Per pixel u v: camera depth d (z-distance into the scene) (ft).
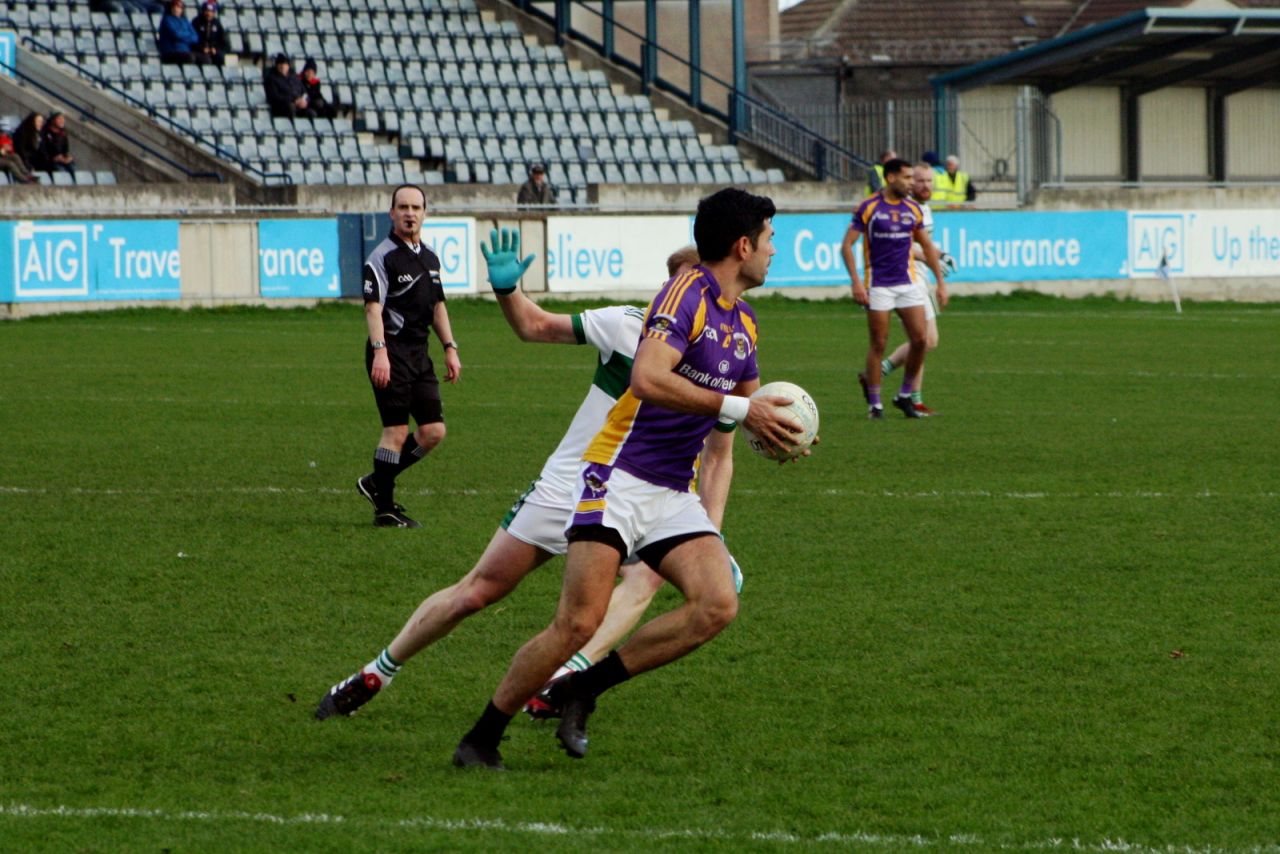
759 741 60.75
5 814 52.60
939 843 50.08
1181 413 158.81
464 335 249.96
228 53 360.28
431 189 316.19
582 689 58.08
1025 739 60.75
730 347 56.65
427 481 120.37
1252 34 360.07
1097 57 379.96
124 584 86.38
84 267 257.14
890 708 64.75
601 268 296.30
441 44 383.04
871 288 155.12
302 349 219.82
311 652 73.51
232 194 295.48
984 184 387.96
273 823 51.83
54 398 167.73
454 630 77.71
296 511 107.86
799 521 103.76
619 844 49.90
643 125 380.17
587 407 60.44
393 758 59.00
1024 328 265.54
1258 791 54.85
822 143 382.83
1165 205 342.03
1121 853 49.24
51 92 317.01
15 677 69.00
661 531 57.11
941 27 491.72
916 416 156.15
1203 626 77.25
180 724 62.75
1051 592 84.28
